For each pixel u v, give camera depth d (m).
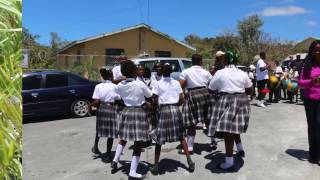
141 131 5.31
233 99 5.41
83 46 28.34
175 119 5.57
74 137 8.70
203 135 8.22
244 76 5.48
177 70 12.46
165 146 7.31
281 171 5.62
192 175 5.54
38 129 10.03
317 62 5.85
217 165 5.90
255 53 44.84
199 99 6.48
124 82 5.39
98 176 5.69
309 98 5.86
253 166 5.88
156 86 5.59
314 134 5.91
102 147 7.59
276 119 10.16
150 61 12.30
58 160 6.70
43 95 11.29
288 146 7.07
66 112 11.74
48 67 21.88
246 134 8.15
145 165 6.11
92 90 12.14
